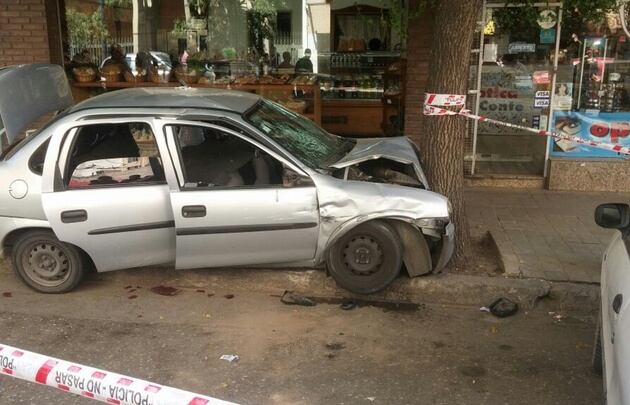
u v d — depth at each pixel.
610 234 6.41
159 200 4.90
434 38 5.38
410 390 3.83
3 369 2.53
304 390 3.82
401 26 7.27
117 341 4.49
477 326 4.77
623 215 3.40
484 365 4.15
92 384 2.38
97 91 9.33
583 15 7.68
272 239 4.91
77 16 9.28
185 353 4.30
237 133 4.91
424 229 4.83
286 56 9.80
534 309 5.07
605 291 3.33
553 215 7.11
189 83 9.11
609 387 2.59
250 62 9.48
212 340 4.50
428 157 5.50
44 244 5.19
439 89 5.36
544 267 5.50
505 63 8.23
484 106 8.38
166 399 2.25
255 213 4.83
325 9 9.66
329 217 4.82
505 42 8.19
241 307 5.11
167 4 9.50
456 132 5.41
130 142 5.04
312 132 5.75
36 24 8.53
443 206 4.84
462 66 5.30
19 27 8.55
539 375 4.02
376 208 4.79
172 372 4.05
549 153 8.34
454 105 5.34
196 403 2.21
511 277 5.30
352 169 5.21
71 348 4.38
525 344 4.47
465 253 5.58
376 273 4.96
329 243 4.89
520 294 5.11
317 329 4.70
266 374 4.02
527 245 6.07
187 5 9.51
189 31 9.59
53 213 4.91
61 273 5.26
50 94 5.80
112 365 4.14
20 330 4.66
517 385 3.89
